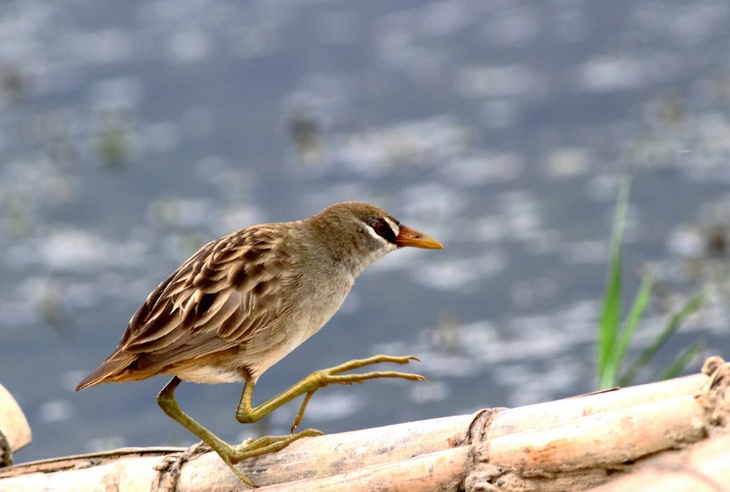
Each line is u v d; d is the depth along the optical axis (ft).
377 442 16.57
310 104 67.87
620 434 14.07
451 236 50.21
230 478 17.06
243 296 18.53
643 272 45.03
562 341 41.04
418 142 60.85
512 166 57.06
